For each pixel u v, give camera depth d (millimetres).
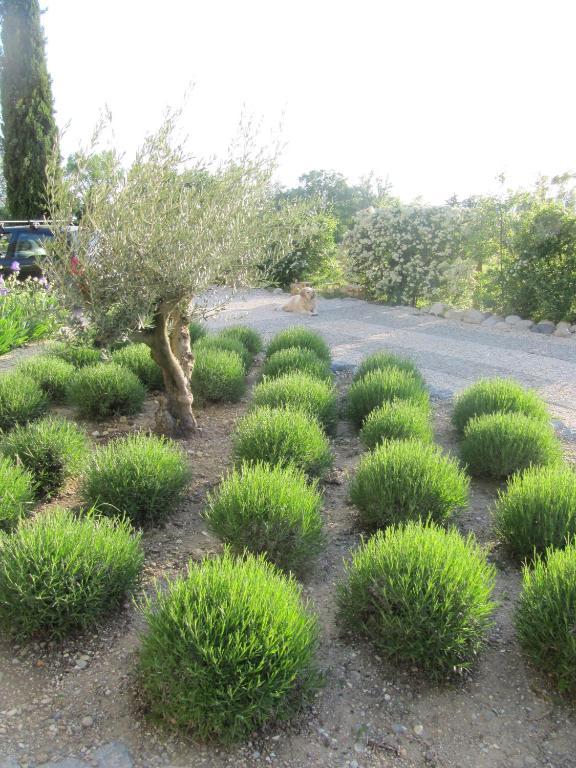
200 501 3908
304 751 2133
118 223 3848
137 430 5176
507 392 5086
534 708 2348
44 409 5316
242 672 2074
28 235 11406
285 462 3854
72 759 2061
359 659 2562
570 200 9922
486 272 11078
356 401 5285
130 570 2779
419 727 2254
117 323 3902
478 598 2441
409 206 12055
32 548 2604
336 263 15258
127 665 2492
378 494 3426
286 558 3008
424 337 9391
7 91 18625
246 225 4488
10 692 2352
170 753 2096
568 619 2336
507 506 3354
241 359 6496
